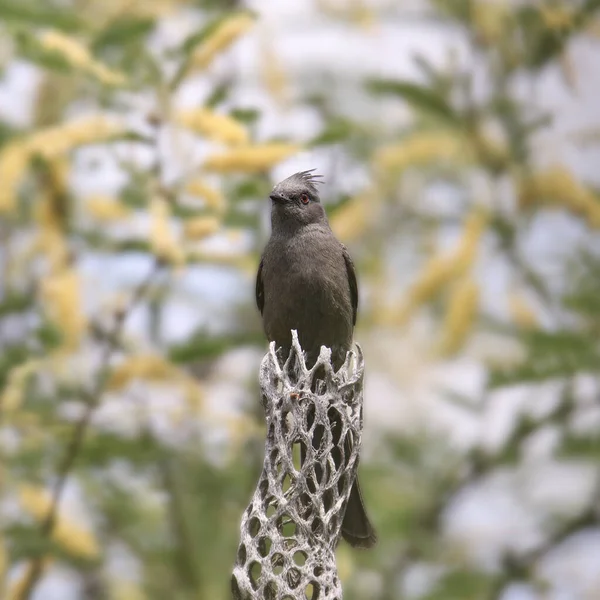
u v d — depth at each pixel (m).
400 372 16.28
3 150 12.27
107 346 12.66
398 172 14.82
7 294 13.87
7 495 12.30
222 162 12.02
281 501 9.11
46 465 12.58
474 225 14.09
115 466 13.39
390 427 16.53
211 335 12.88
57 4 14.14
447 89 14.70
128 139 12.31
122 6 14.80
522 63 14.84
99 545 13.46
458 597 14.86
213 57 12.48
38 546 11.88
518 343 14.39
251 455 14.27
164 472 14.05
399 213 15.96
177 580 14.70
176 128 12.25
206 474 14.05
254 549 9.09
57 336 12.49
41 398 12.45
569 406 14.14
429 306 15.72
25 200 13.91
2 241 14.21
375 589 14.99
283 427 9.28
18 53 12.72
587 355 12.98
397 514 15.49
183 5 15.55
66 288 12.57
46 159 12.34
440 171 15.23
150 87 12.41
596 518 15.47
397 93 14.34
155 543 14.72
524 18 14.78
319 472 9.62
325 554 9.13
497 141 14.63
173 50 12.68
